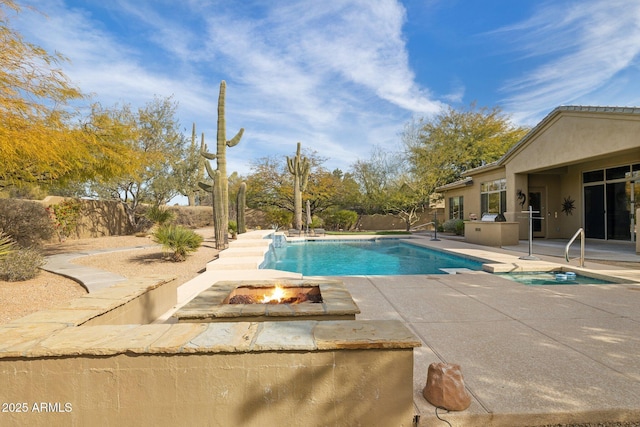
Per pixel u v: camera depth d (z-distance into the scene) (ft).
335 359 5.81
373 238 55.21
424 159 80.94
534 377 8.07
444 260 34.14
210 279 21.26
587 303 15.01
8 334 6.34
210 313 9.29
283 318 9.34
